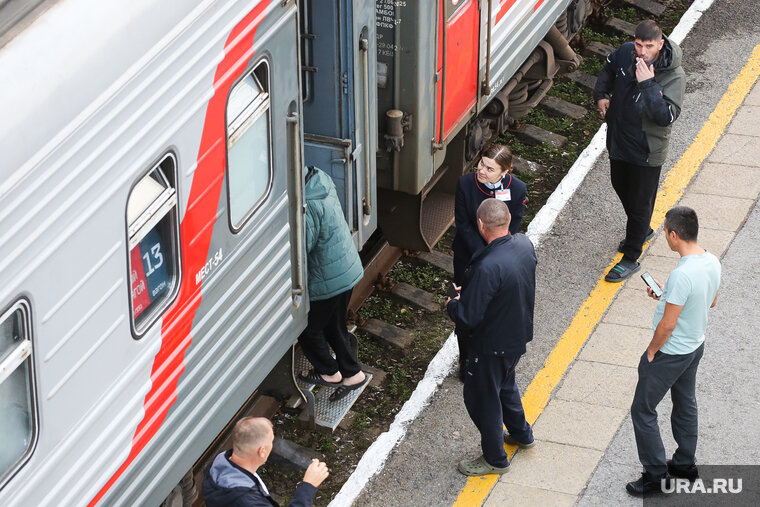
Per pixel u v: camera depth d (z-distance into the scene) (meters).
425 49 8.45
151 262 5.57
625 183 9.39
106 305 5.09
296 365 8.81
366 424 8.55
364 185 8.24
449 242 10.48
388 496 7.77
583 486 7.74
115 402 5.34
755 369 8.71
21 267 4.41
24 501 4.72
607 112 9.16
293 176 6.98
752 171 11.10
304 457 8.13
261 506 5.55
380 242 9.92
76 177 4.67
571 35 12.67
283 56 6.48
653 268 9.93
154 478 5.93
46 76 4.44
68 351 4.84
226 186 6.07
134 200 5.25
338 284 7.74
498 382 7.29
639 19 13.76
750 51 13.03
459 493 7.75
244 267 6.51
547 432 8.22
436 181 10.29
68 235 4.68
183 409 6.09
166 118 5.30
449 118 9.36
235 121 6.04
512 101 11.62
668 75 8.71
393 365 9.12
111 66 4.80
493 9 9.63
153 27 5.08
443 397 8.63
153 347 5.62
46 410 4.77
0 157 4.19
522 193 8.15
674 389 7.26
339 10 7.39
